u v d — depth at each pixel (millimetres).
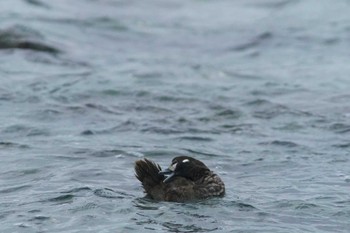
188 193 13312
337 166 15367
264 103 19953
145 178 13539
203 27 30859
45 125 17844
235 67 24484
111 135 17297
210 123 18406
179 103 19906
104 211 12828
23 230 12195
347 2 32938
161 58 25750
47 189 13844
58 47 25453
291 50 26922
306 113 19234
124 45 27500
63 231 12133
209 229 12234
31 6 31141
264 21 31500
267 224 12484
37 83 21172
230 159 15805
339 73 23672
